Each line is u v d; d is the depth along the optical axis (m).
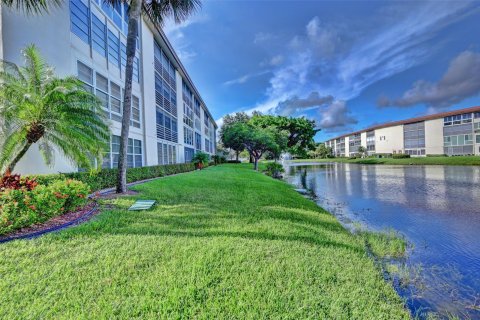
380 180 18.98
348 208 9.12
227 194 8.91
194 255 3.39
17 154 5.98
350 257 3.81
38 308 2.24
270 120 43.66
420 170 29.23
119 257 3.26
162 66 18.58
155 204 6.64
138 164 14.00
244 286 2.71
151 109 15.75
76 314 2.18
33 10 7.00
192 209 6.24
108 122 7.07
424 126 51.91
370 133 69.44
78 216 5.11
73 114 6.04
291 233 4.71
